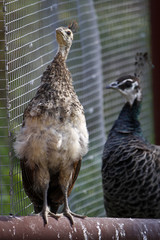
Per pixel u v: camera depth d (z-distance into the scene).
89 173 14.41
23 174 8.95
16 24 9.67
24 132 8.51
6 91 9.15
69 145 8.48
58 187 9.21
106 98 16.25
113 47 16.66
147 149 10.95
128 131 11.39
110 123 16.34
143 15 17.30
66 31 8.96
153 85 15.50
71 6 13.70
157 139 15.59
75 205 13.55
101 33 16.31
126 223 7.96
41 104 8.41
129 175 10.78
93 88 14.88
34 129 8.40
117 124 11.55
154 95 15.53
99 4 16.28
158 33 15.30
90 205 14.31
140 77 12.41
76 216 8.21
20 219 7.56
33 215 8.13
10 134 9.16
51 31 11.44
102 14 16.39
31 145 8.44
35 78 10.29
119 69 16.83
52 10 11.59
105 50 16.42
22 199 10.12
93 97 14.89
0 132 11.05
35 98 8.58
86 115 14.45
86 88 14.46
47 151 8.46
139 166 10.74
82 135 8.64
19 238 7.42
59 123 8.40
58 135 8.38
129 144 11.04
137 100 11.71
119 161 10.89
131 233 7.89
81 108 8.70
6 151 11.41
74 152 8.56
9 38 9.38
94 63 14.99
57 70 8.75
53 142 8.38
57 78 8.68
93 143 14.76
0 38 9.27
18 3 9.82
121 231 7.88
